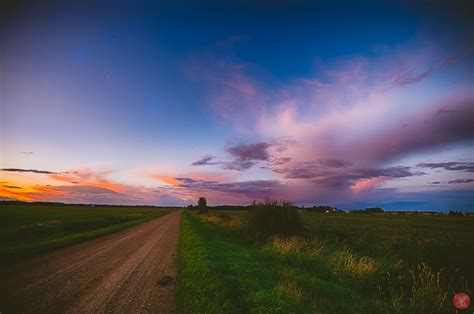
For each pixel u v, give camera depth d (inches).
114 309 241.0
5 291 285.9
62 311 234.7
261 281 341.4
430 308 277.4
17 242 650.8
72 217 1688.0
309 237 737.0
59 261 455.2
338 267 426.3
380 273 401.4
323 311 265.3
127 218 1881.2
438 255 500.4
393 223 1925.4
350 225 1545.3
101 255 518.0
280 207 820.0
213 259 455.8
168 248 617.0
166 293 288.4
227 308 235.3
